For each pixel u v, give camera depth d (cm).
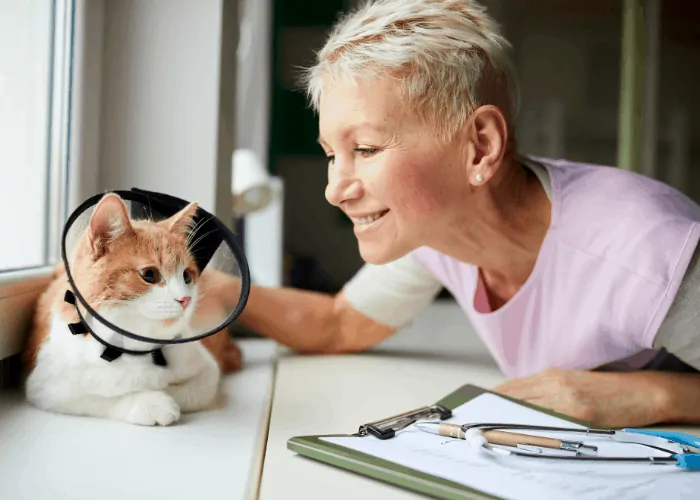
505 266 77
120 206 56
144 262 56
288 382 79
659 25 189
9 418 58
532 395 66
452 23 67
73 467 47
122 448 52
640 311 64
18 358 70
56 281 69
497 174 71
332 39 68
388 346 112
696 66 203
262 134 211
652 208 67
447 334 130
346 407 67
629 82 163
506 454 48
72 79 88
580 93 229
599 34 227
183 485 45
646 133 176
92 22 91
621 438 53
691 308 63
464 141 67
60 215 85
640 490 43
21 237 75
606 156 229
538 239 74
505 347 80
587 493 42
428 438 52
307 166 243
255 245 169
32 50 77
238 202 129
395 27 65
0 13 68
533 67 229
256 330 96
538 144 230
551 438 50
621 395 65
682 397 65
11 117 71
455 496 41
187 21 96
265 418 62
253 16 178
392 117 64
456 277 86
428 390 77
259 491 44
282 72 229
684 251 62
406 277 93
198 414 63
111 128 97
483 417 58
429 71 64
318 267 211
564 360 74
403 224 69
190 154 98
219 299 63
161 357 60
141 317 57
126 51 96
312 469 48
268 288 97
